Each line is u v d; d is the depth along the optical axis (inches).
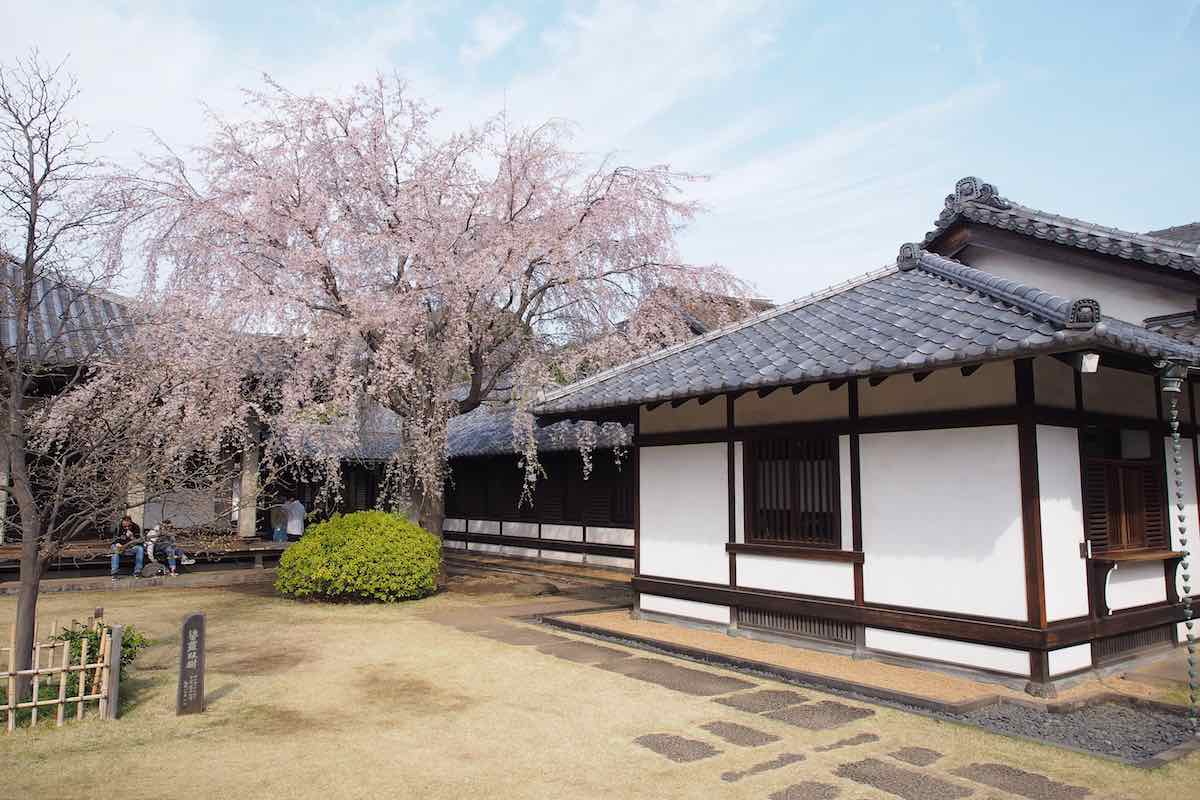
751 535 344.5
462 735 219.6
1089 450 288.5
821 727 227.3
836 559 309.3
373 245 457.1
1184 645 321.7
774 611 331.6
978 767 196.5
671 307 523.5
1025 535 256.5
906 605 288.0
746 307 548.4
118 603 473.4
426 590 497.4
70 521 251.3
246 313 434.3
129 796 174.1
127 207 400.2
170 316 423.2
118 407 273.1
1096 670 272.2
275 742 212.8
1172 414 247.8
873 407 304.3
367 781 184.7
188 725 227.6
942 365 247.6
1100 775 191.6
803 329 346.3
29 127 248.7
